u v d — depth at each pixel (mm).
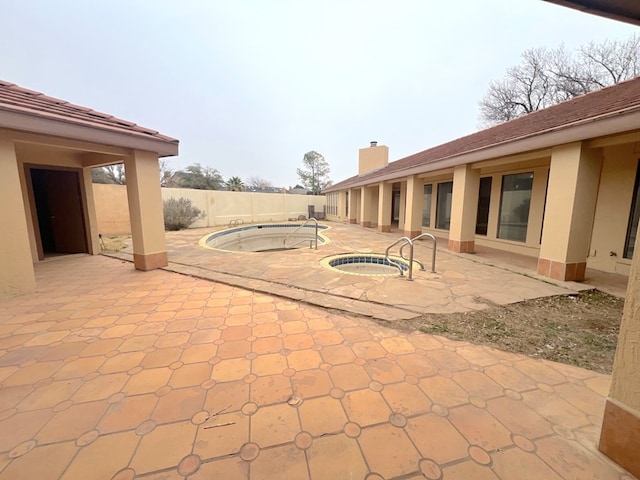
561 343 2643
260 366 2225
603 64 13625
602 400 1859
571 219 4359
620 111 3416
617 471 1335
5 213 3738
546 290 4098
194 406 1779
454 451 1456
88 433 1563
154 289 4219
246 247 12891
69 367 2207
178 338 2686
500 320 3131
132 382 2021
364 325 2977
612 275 4930
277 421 1655
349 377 2086
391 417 1690
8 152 3719
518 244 7109
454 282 4508
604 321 3139
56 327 2922
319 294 3906
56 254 7355
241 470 1344
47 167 6457
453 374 2133
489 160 6234
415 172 8680
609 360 2359
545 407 1787
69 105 4578
